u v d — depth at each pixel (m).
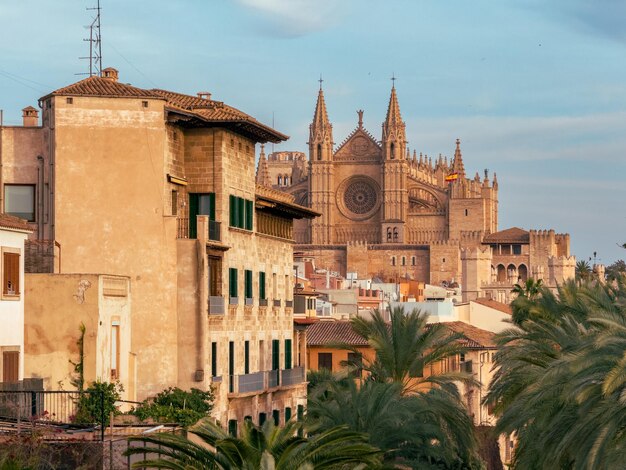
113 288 79.81
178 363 86.56
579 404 72.81
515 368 90.50
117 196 87.06
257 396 98.81
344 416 90.50
